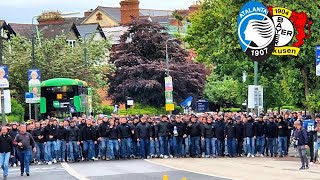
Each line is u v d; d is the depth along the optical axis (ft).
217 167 106.63
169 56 265.95
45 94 177.27
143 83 256.11
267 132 128.47
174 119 131.13
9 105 141.08
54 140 126.62
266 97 171.53
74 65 239.30
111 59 267.18
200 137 128.98
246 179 87.86
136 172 101.50
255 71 137.39
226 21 146.10
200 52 192.44
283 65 136.87
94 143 128.47
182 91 263.29
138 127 129.70
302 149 101.35
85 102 186.39
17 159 123.13
